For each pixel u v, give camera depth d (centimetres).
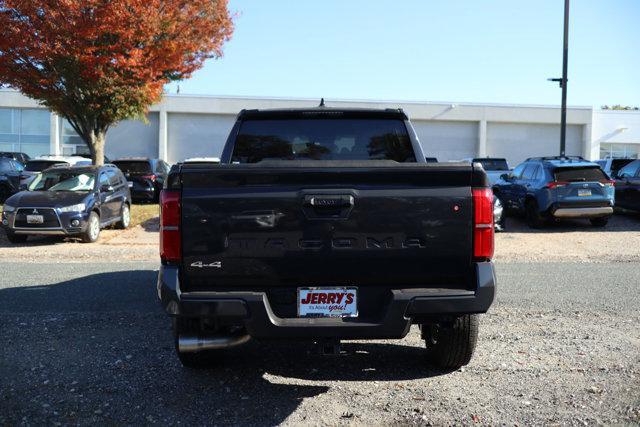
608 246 1303
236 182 385
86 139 2005
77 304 710
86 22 1639
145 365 494
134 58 1739
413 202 385
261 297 376
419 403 413
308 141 541
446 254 388
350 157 542
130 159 2211
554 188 1543
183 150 4012
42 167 2234
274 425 379
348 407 407
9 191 2222
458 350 456
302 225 385
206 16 1928
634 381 453
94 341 560
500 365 492
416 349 540
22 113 4016
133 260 1098
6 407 406
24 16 1672
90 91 1833
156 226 1625
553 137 4172
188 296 378
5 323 622
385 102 3972
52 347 541
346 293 391
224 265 386
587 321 633
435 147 4116
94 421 384
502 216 1548
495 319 641
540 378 461
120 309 684
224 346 429
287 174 383
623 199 1788
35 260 1102
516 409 402
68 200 1313
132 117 1998
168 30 1780
